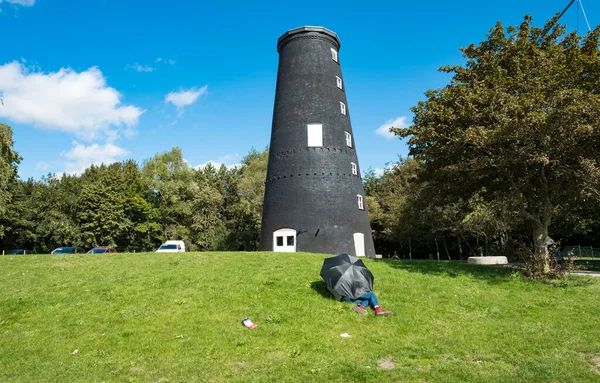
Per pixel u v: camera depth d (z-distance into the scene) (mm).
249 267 15570
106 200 46781
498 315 10898
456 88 16641
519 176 17375
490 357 7973
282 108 27922
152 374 7332
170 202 53688
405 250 53969
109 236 46344
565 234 32688
